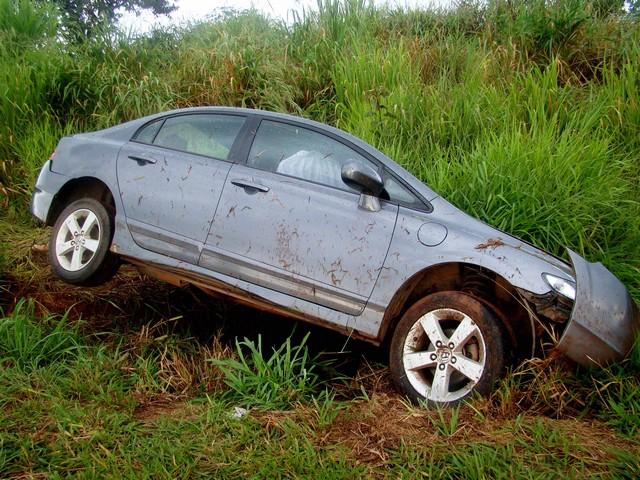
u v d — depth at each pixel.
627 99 7.06
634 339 3.83
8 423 3.16
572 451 3.18
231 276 4.27
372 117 6.96
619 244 5.41
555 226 5.28
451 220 4.00
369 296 3.94
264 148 4.45
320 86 8.26
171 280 4.57
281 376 3.82
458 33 9.21
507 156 5.89
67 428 3.19
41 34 9.57
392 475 2.94
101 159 4.86
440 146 6.68
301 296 4.10
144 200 4.58
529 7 9.12
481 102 7.13
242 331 4.93
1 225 6.52
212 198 4.37
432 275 4.13
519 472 2.93
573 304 3.69
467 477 2.89
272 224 4.18
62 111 7.95
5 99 7.54
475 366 3.70
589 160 5.85
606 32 8.54
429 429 3.46
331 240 4.04
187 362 4.19
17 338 3.99
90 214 4.82
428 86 7.64
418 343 3.91
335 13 9.28
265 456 3.01
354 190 4.14
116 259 4.79
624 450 3.22
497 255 3.81
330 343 4.82
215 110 4.73
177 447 3.05
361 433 3.37
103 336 4.60
